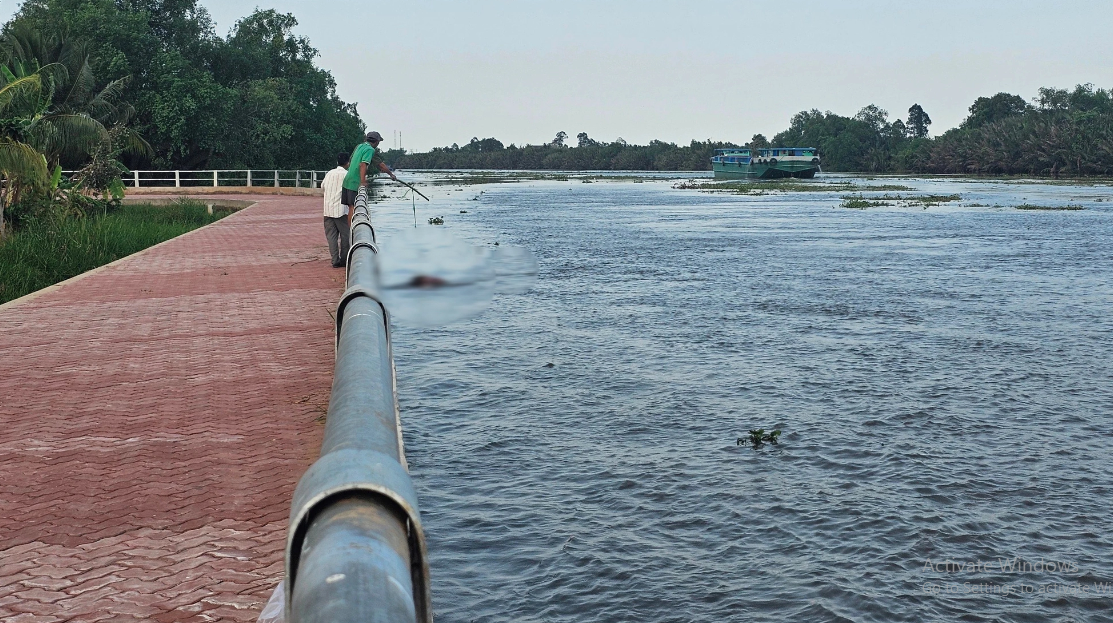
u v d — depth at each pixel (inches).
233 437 248.4
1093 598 216.1
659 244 1061.8
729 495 273.1
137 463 227.8
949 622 204.5
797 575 225.0
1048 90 5871.1
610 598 214.4
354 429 105.7
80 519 193.5
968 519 257.1
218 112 2197.3
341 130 3093.0
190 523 191.8
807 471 293.1
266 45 2753.4
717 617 206.4
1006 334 510.9
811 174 4320.9
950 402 371.6
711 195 2603.3
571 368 428.5
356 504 84.3
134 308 448.8
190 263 629.9
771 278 753.6
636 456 306.5
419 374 417.7
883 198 2304.4
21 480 215.9
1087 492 277.4
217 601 158.2
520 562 231.6
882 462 301.6
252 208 1331.2
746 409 362.0
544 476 288.7
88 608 155.6
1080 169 4335.6
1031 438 327.0
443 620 205.5
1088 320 555.2
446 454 309.3
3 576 167.0
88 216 1056.8
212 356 343.6
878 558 233.8
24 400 284.7
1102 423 344.8
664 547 239.9
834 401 373.4
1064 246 1023.0
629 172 7298.2
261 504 202.1
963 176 4744.1
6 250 653.9
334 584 70.5
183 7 2453.2
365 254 319.9
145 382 306.5
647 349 469.7
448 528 251.0
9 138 852.6
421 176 5570.9
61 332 389.7
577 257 908.6
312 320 415.2
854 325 538.0
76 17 2063.2
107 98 2004.2
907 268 822.5
